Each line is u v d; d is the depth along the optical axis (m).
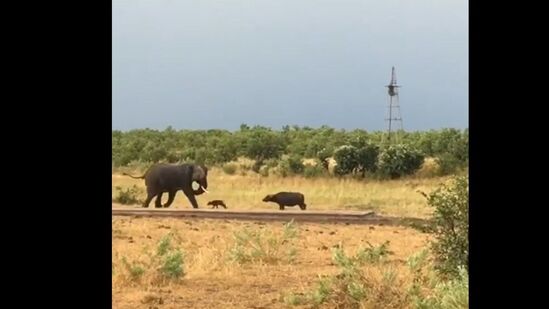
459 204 10.03
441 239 10.16
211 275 11.25
